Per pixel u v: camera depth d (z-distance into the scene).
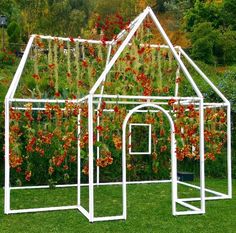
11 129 5.77
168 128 7.90
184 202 5.76
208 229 4.36
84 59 6.91
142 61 6.22
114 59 5.13
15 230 4.33
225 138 8.05
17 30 15.70
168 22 23.88
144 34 6.21
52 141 7.43
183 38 21.31
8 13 20.91
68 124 6.62
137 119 7.21
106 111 6.84
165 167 8.29
